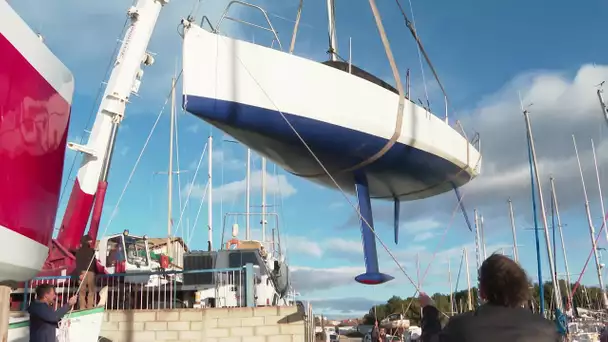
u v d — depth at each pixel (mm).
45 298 5625
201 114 6793
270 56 7012
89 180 10977
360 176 8602
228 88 6766
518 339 2254
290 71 7059
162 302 12031
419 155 8297
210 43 6797
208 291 11906
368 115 7465
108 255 12078
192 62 6680
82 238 9617
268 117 6977
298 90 7043
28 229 2418
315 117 7113
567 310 19234
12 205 2244
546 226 16766
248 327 9430
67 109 2877
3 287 2488
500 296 2402
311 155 7914
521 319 2334
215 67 6762
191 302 12258
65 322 7523
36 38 2420
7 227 2207
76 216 10742
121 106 11297
